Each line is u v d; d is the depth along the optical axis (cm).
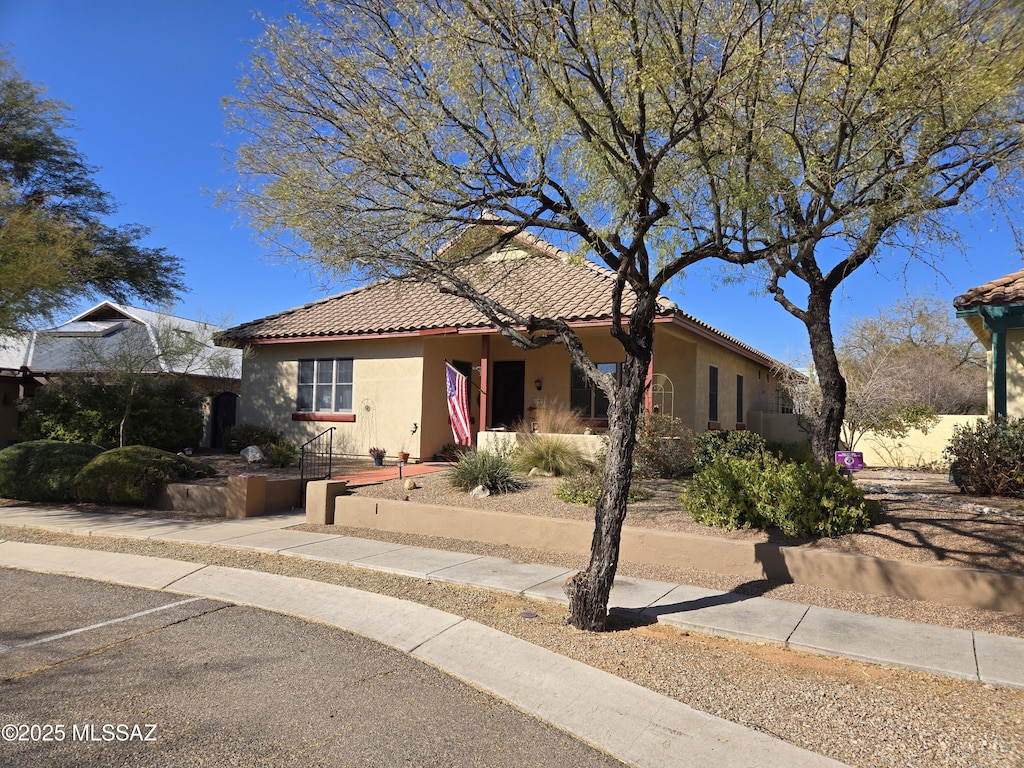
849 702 466
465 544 952
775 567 755
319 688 492
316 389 1866
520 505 1020
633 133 695
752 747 404
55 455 1339
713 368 1856
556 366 1783
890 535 769
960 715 444
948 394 2844
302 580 773
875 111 725
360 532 1036
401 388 1723
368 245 759
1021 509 844
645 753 402
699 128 704
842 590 716
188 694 477
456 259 815
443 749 405
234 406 2152
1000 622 618
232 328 2003
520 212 747
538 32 691
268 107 781
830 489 804
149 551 924
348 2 751
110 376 1700
